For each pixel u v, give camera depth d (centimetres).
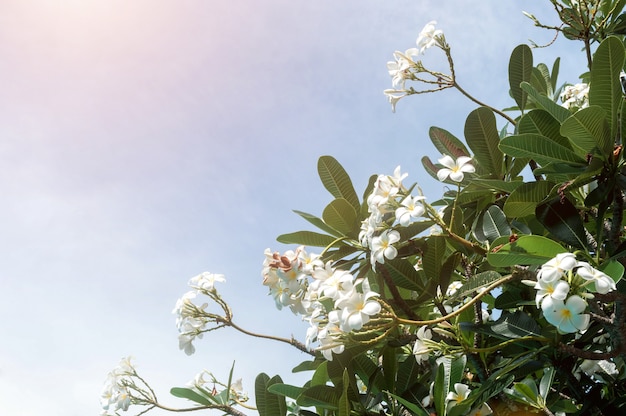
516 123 198
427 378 174
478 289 160
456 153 192
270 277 171
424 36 216
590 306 141
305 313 170
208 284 191
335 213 176
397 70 217
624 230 169
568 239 147
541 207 151
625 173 143
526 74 195
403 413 168
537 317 175
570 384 166
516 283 170
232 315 193
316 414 179
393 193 160
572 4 211
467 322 160
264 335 196
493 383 155
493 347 158
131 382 208
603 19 216
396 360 176
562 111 150
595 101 140
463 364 163
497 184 169
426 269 169
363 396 172
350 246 179
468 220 186
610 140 142
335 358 169
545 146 147
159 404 206
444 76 213
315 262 166
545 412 155
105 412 206
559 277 125
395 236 158
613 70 136
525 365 164
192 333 190
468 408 158
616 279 131
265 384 181
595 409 165
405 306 168
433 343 161
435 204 199
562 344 150
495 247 151
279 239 182
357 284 176
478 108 177
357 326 143
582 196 171
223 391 209
